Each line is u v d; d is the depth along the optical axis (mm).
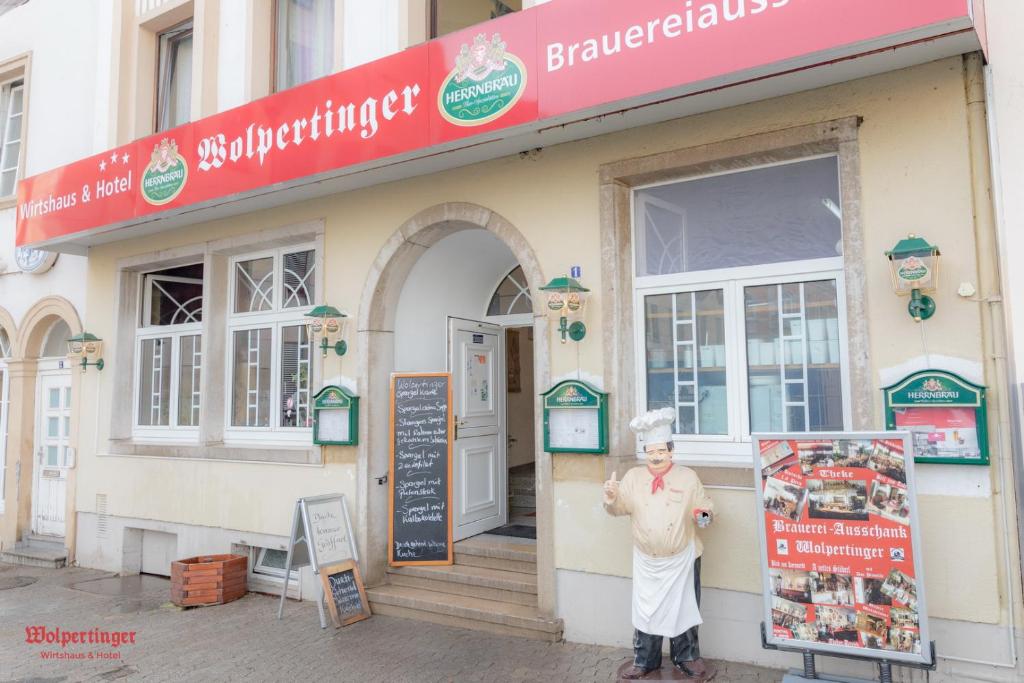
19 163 9047
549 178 5176
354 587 5684
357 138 5281
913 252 3783
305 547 5836
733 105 4441
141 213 6738
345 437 6008
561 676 4332
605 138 4949
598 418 4793
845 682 3643
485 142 4875
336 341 6211
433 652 4832
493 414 6953
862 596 3535
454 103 4812
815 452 3678
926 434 3775
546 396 5000
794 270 4496
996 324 3691
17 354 8859
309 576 6285
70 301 8398
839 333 4344
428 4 6195
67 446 8523
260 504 6547
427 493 6062
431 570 5840
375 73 5195
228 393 7238
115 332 7891
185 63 8125
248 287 7254
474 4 6727
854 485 3582
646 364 4969
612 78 4180
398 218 5918
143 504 7438
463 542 6168
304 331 6762
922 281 3758
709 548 4422
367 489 5953
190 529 7020
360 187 6125
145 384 7977
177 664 4797
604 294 4887
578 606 4902
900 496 3477
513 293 7121
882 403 3934
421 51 4980
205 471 6961
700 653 4383
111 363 7891
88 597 6637
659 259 4996
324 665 4684
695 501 4047
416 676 4434
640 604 4129
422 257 6176
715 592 4398
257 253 7180
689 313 4855
